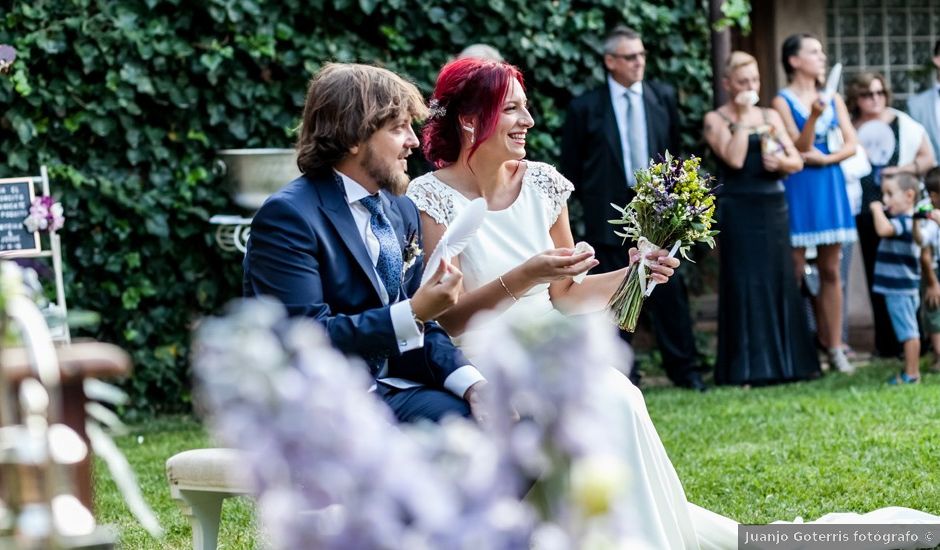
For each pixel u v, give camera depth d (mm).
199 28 8094
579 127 8234
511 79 4164
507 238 4172
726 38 8875
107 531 2168
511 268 4121
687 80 9078
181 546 4676
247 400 1661
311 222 3555
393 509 1627
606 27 8852
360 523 1607
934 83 9383
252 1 8117
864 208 9062
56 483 2152
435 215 4152
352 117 3584
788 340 8328
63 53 7848
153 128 8062
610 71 8219
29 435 2074
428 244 4160
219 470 3584
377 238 3686
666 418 7008
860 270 10070
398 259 3738
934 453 5652
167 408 8203
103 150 8000
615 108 8195
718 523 4281
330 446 1640
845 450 5867
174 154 8133
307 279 3502
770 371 8289
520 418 1738
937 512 4742
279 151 7469
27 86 7656
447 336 3779
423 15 8484
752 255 8266
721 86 8883
